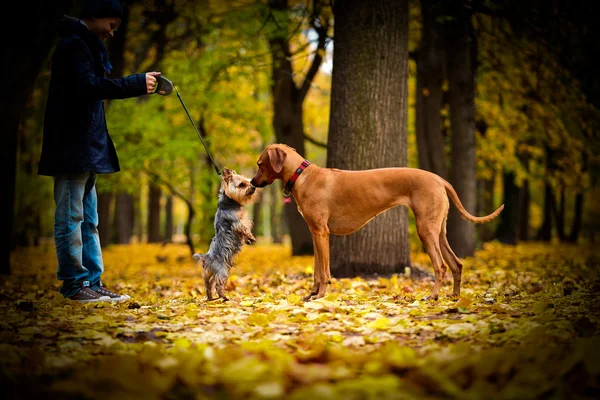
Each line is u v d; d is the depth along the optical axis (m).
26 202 18.67
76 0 11.75
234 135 16.95
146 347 3.29
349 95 7.93
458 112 13.12
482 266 10.75
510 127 15.80
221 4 14.84
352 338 3.54
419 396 2.50
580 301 4.69
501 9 9.57
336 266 7.99
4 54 8.46
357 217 5.51
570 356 2.79
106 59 5.57
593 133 13.77
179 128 14.39
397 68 7.98
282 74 14.30
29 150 18.02
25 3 8.37
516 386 2.50
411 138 17.48
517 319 3.94
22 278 10.16
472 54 12.89
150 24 15.70
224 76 13.57
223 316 4.47
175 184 14.91
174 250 21.44
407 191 5.36
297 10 12.70
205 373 2.80
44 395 2.54
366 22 7.86
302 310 4.54
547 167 19.03
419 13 13.85
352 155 7.89
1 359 2.97
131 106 13.56
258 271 10.91
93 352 3.25
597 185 25.95
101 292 5.56
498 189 28.58
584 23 9.14
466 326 3.73
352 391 2.45
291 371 2.75
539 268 10.27
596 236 34.34
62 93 5.16
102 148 5.36
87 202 5.61
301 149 14.98
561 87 12.62
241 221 5.44
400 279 7.56
